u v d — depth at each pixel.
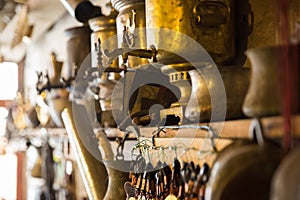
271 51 0.61
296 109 0.58
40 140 2.45
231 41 0.99
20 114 2.64
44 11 2.63
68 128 1.36
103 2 1.96
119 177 1.20
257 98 0.62
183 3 0.93
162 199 0.98
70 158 2.08
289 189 0.51
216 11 0.93
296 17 0.91
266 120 0.61
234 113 0.82
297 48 0.58
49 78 1.95
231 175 0.60
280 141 0.62
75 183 2.35
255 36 1.04
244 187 0.60
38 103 2.20
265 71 0.62
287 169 0.52
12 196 3.83
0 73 3.79
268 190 0.60
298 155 0.52
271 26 1.00
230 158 0.60
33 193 3.37
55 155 2.48
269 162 0.59
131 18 1.12
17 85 3.80
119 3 1.19
